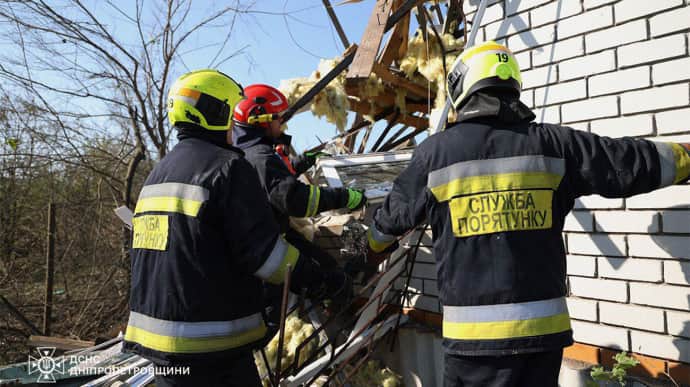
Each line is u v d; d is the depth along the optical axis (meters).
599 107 2.84
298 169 3.39
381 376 3.49
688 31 2.51
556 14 3.04
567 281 2.95
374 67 4.19
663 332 2.54
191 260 1.79
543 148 1.73
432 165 1.82
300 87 4.43
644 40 2.66
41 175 9.59
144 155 9.46
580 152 1.73
